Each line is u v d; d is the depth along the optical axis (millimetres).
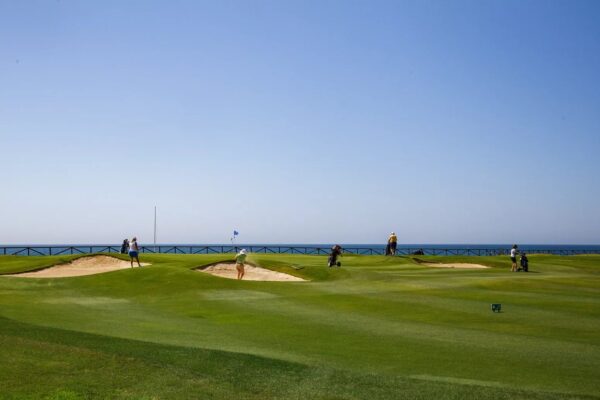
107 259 49250
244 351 15578
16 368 11742
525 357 15648
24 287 31328
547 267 53188
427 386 11961
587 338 18766
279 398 10688
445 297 29500
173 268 36531
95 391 10570
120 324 20438
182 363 12789
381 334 19203
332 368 13320
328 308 25844
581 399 11305
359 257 61531
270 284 34062
